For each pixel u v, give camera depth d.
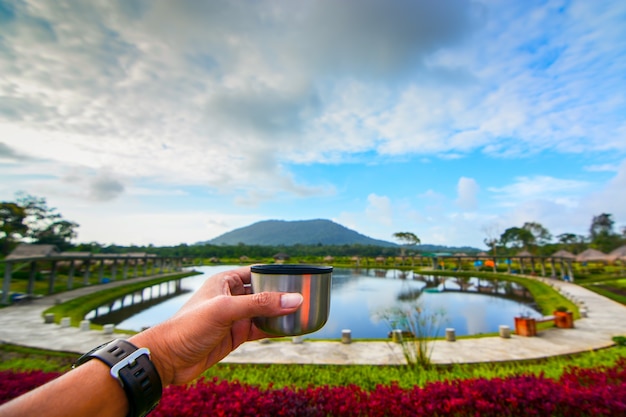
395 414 3.37
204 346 0.78
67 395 0.50
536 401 3.40
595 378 4.06
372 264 63.22
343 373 6.11
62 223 43.22
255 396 3.42
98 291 21.27
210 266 60.47
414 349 7.02
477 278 36.22
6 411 0.44
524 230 53.56
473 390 3.56
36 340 9.19
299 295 0.82
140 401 0.59
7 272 16.23
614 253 28.05
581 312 12.59
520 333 9.37
